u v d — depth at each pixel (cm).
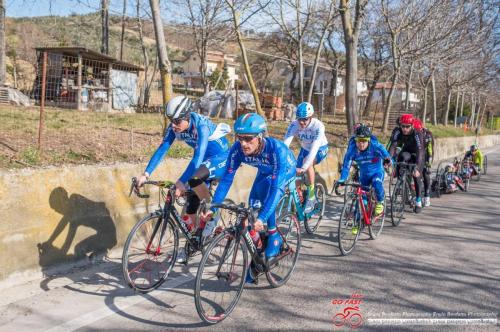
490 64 2222
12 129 686
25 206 394
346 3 1118
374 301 386
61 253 420
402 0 1520
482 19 1516
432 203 877
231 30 1541
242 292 393
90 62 1703
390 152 690
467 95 4272
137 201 508
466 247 559
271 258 395
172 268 425
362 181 584
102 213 464
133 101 1845
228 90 1817
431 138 802
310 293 401
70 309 348
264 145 371
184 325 333
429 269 471
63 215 425
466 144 2489
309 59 3344
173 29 1855
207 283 376
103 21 1805
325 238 587
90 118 1020
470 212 791
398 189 663
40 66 1611
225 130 455
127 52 3388
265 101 1861
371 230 580
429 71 2252
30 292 372
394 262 492
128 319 338
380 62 2212
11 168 430
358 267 473
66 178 439
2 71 1485
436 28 1510
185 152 673
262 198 405
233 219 622
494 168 1647
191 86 3906
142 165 534
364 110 3142
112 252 471
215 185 474
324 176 895
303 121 575
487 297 400
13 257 379
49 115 984
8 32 2981
